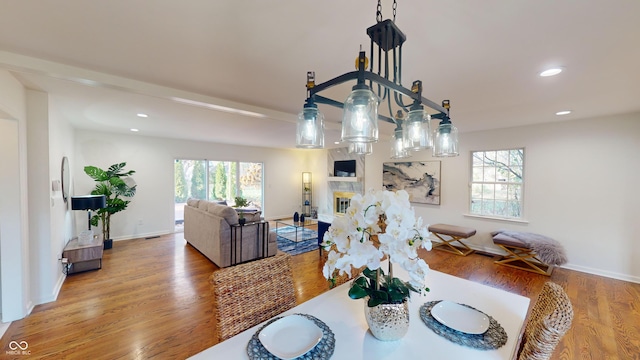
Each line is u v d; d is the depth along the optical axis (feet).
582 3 4.15
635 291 10.09
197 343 6.88
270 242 13.99
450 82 7.60
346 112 3.42
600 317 8.30
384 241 3.24
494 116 11.68
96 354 6.41
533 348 3.01
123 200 16.98
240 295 4.24
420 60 6.22
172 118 12.64
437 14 4.47
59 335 7.12
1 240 7.65
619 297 9.61
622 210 11.23
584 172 12.07
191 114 11.78
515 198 14.19
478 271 12.22
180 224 20.49
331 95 8.96
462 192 15.93
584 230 12.10
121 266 12.47
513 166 14.25
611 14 4.42
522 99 9.11
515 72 6.87
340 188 24.18
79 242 12.12
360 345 3.41
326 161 25.94
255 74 7.23
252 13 4.52
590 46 5.51
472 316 4.07
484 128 14.51
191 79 7.60
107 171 15.69
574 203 12.33
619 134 11.25
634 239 11.00
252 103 9.96
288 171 26.76
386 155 19.81
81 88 8.30
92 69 6.90
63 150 11.76
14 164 7.80
